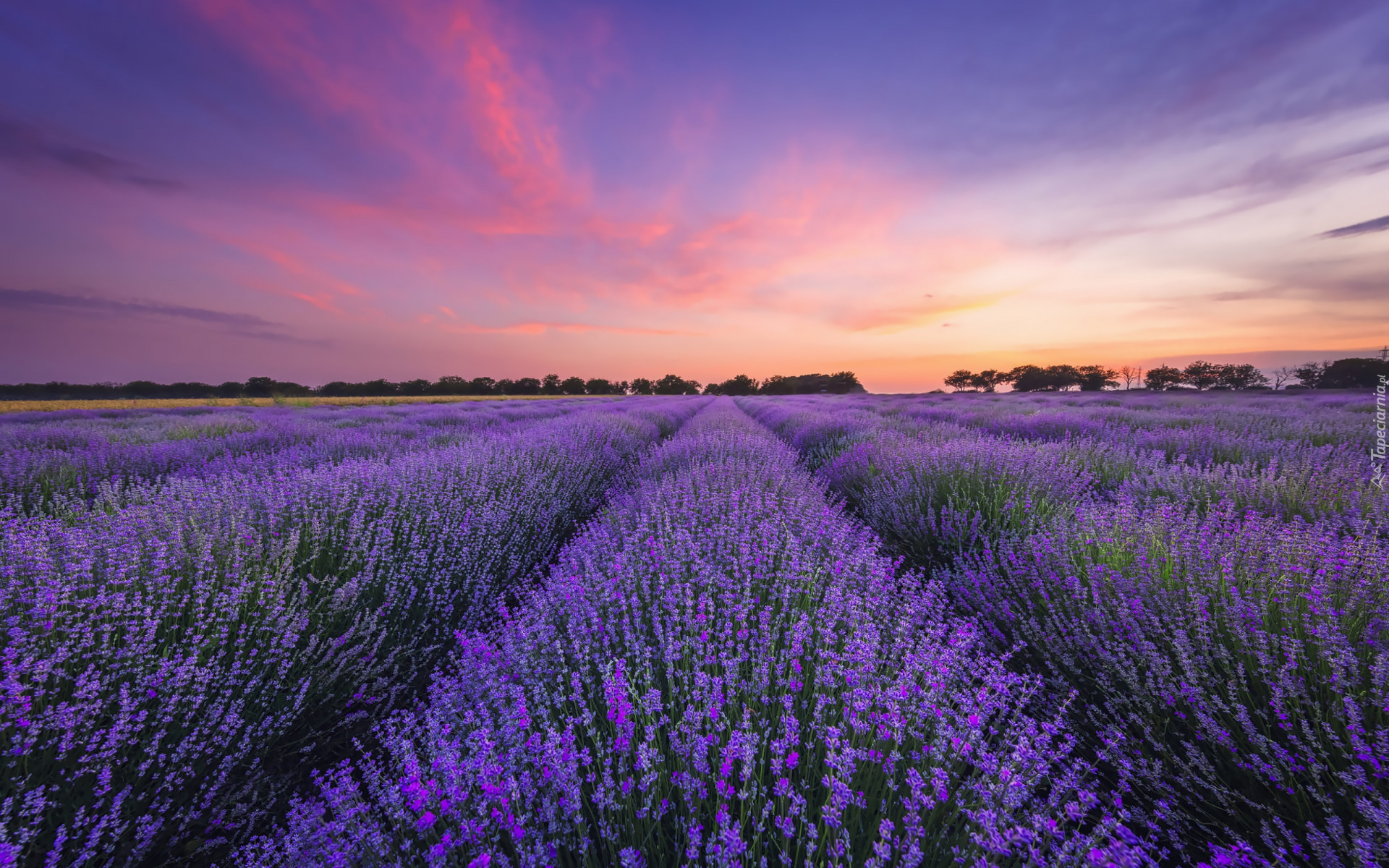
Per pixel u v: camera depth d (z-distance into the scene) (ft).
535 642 7.25
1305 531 9.29
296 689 7.59
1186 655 6.63
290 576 9.14
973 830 4.78
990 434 29.37
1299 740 5.42
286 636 7.51
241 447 26.27
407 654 9.19
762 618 7.75
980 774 5.46
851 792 4.70
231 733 6.23
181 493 12.19
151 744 5.93
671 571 9.45
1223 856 4.62
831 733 4.95
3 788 5.01
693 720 5.37
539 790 5.06
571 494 19.93
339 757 7.47
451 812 4.61
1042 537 10.78
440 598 10.49
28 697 5.44
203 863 5.71
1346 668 6.13
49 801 5.13
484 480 16.06
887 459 20.38
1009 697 6.35
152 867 5.53
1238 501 12.75
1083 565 9.68
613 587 8.62
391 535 11.54
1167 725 6.44
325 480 12.96
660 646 7.32
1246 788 5.68
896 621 8.20
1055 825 4.42
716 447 24.25
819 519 12.86
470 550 12.21
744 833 4.75
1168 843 5.61
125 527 9.16
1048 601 8.80
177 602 7.97
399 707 8.50
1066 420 30.86
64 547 8.54
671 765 5.45
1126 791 5.64
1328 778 5.26
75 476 19.21
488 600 11.23
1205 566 8.34
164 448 23.49
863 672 6.29
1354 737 4.94
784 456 24.38
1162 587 8.39
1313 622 6.89
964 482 16.12
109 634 6.74
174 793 5.91
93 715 5.86
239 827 6.18
